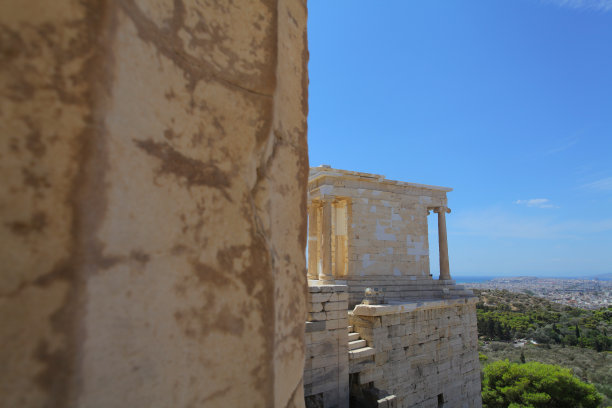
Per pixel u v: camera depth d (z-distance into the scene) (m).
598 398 23.25
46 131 0.67
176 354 0.88
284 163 1.51
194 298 0.94
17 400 0.59
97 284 0.71
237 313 1.06
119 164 0.78
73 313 0.65
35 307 0.62
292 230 1.55
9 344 0.60
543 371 25.38
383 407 11.23
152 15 0.92
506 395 25.08
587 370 39.38
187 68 1.01
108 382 0.72
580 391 23.67
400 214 20.23
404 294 18.89
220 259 1.04
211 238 1.02
